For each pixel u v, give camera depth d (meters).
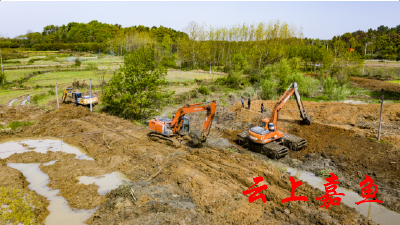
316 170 16.36
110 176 16.08
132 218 11.38
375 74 60.31
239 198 12.62
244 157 18.05
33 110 32.41
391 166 15.56
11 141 22.45
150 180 15.31
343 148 18.62
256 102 33.56
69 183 15.02
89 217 12.09
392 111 24.67
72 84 48.84
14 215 11.42
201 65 85.06
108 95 29.78
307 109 28.84
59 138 23.14
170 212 11.77
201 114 29.72
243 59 54.00
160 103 30.64
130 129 24.34
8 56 87.62
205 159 17.58
